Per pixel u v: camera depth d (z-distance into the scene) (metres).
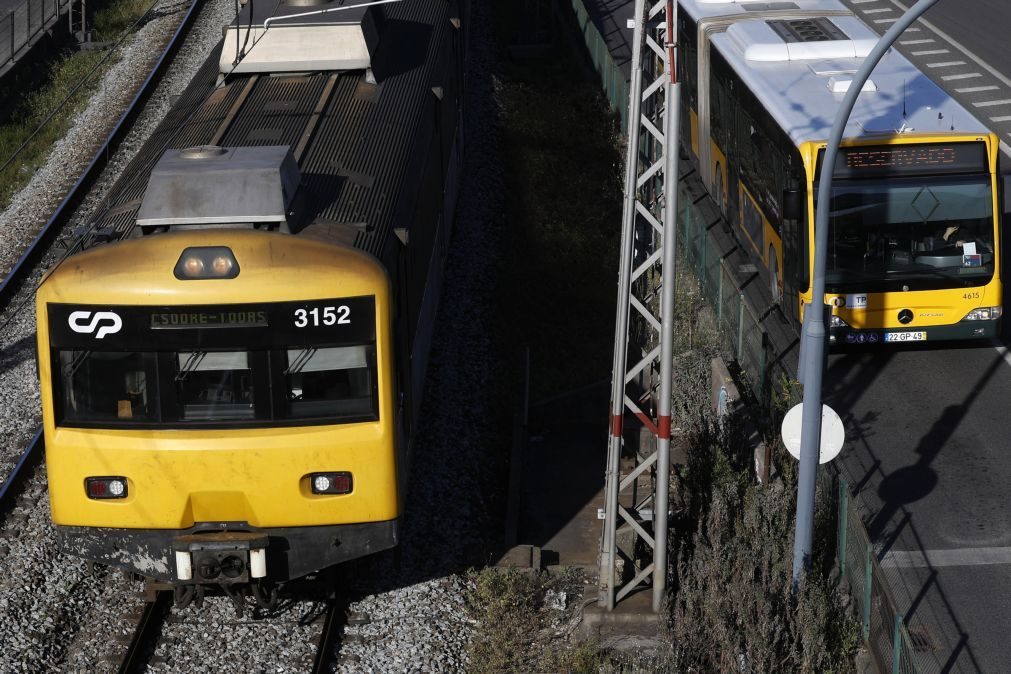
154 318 35.19
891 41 34.31
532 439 56.44
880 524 45.06
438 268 58.84
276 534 36.53
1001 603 40.16
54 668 37.00
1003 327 61.16
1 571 40.84
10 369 55.31
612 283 70.81
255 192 36.91
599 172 85.75
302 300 35.25
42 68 96.88
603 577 40.53
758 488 46.56
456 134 71.75
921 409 53.47
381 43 56.38
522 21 112.88
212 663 37.41
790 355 56.81
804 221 53.06
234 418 35.84
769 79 60.91
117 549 36.78
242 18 54.25
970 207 53.47
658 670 36.25
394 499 36.81
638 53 36.72
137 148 80.38
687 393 56.97
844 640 37.28
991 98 93.25
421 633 38.94
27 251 65.56
